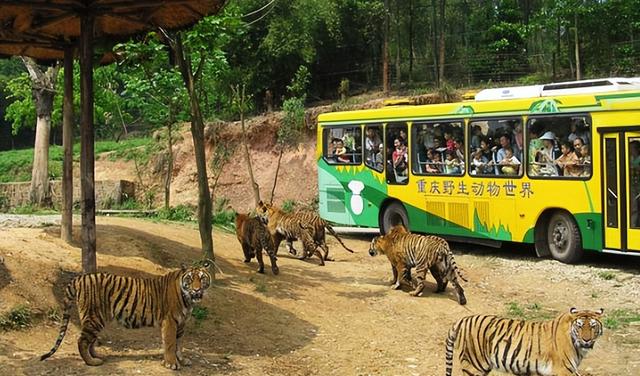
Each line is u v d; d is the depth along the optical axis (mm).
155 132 33844
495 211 17484
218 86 30656
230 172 29906
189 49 13664
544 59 37062
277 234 16984
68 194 12273
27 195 29953
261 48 34156
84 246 9648
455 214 18297
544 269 15891
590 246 15695
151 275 11781
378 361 9930
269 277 14000
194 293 8344
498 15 40594
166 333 8492
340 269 15766
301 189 28047
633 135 15000
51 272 10328
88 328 8289
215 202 28500
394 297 13398
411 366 9758
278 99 35688
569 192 16016
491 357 7766
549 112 16453
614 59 33000
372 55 38906
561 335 7352
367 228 22188
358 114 20625
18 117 28359
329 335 10953
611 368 9711
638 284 14297
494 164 17516
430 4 41156
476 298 13641
